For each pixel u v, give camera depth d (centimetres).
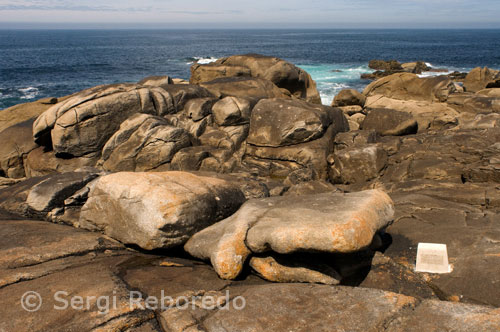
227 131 1292
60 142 1131
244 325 348
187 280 460
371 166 1049
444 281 445
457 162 980
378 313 354
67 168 1163
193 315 369
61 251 515
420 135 1299
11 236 555
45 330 344
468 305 351
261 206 546
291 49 9650
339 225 413
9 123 1552
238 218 514
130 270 487
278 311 367
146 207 522
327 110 1341
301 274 452
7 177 1270
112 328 347
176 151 1171
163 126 1174
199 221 553
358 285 455
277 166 1230
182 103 1340
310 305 375
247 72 1888
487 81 2531
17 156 1266
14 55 7894
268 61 1891
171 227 518
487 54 7462
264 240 453
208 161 1187
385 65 4647
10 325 351
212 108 1323
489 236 518
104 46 11581
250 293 406
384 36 19362
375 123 1481
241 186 856
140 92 1232
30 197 703
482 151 983
